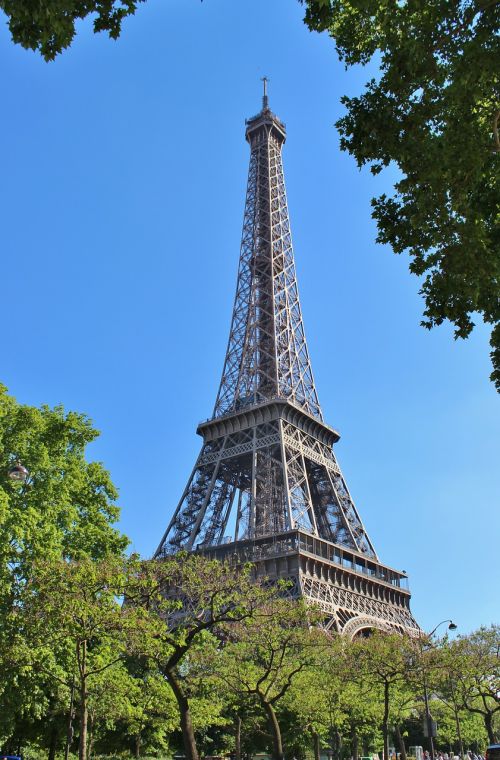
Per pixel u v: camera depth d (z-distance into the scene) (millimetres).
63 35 22156
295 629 57844
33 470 53094
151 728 82375
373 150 29609
